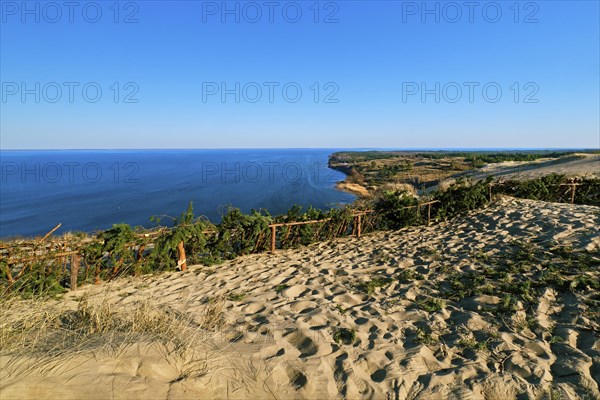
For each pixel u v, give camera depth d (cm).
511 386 296
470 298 479
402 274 597
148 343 297
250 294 551
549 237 700
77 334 328
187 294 564
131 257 681
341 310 464
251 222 805
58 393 212
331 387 293
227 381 274
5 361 241
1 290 496
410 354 346
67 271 622
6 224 2727
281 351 347
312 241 913
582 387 291
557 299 449
